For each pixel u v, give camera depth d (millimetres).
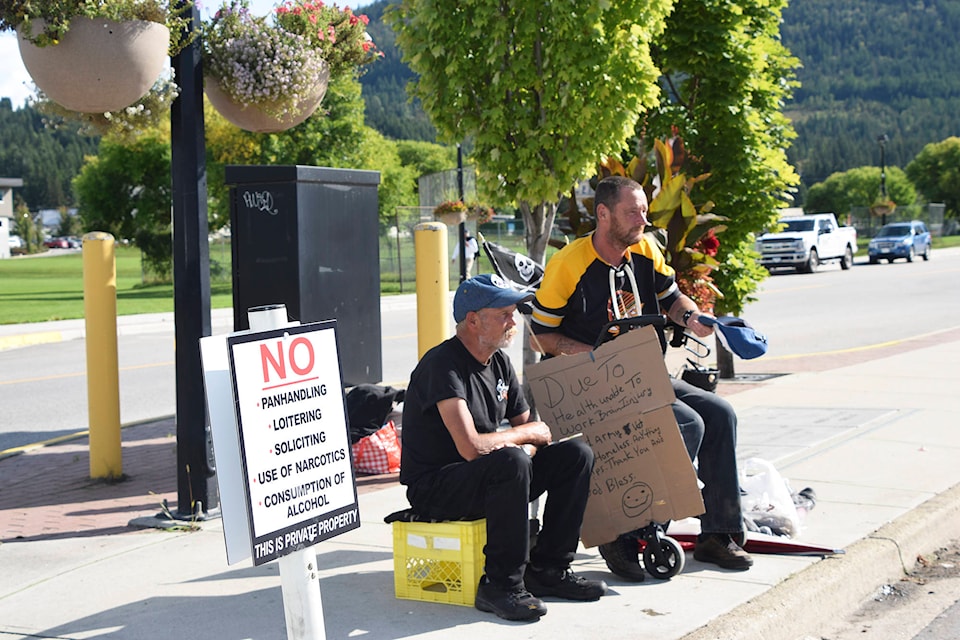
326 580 4977
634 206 4777
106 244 7523
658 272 5184
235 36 6215
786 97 11531
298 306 7012
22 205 135625
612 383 4777
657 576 4816
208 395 3154
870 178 101438
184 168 6180
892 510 5926
